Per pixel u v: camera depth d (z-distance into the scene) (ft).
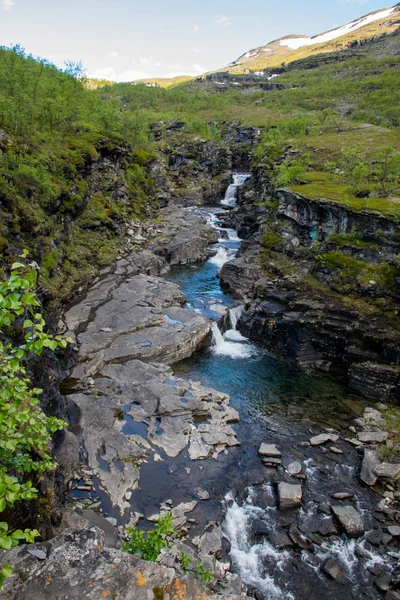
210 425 83.61
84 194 159.02
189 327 116.57
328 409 92.68
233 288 152.76
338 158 209.05
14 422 26.14
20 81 169.58
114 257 164.04
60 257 128.16
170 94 588.50
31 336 24.88
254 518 64.59
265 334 121.80
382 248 116.16
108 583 22.50
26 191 111.55
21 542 41.65
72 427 76.95
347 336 105.19
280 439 82.43
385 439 81.15
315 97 511.81
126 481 67.82
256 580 55.57
